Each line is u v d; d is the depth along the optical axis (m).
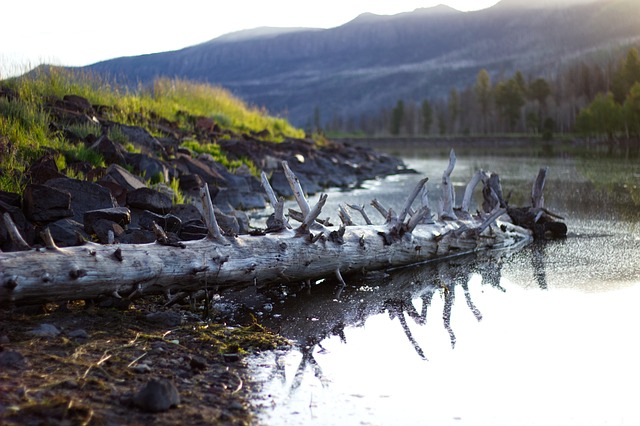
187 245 5.59
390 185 18.73
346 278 7.28
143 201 8.25
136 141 12.41
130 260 5.12
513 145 61.78
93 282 4.89
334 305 6.14
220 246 5.76
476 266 7.89
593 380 4.27
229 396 3.86
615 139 57.47
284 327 5.42
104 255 5.01
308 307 6.07
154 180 10.67
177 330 5.06
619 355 4.71
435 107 125.69
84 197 7.62
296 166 18.41
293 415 3.67
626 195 14.38
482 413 3.79
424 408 3.84
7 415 3.24
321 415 3.69
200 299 6.08
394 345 4.98
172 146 13.46
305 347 4.91
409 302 6.26
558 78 106.19
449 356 4.73
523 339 5.11
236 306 6.06
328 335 5.22
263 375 4.27
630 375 4.34
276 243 6.20
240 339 4.98
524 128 93.00
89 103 13.34
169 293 5.49
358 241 7.08
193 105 20.84
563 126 82.88
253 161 16.73
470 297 6.43
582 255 8.39
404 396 4.01
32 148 9.12
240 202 12.91
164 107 17.64
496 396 4.03
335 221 10.97
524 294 6.50
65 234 6.50
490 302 6.22
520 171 22.75
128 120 14.40
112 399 3.59
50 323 4.84
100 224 6.73
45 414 3.29
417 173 23.84
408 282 7.10
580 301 6.18
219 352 4.63
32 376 3.79
